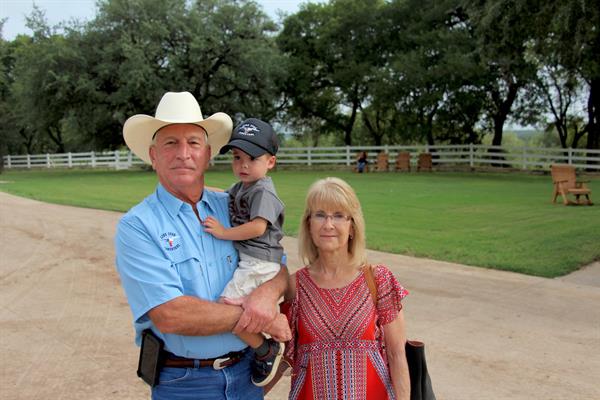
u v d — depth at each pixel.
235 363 2.49
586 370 4.57
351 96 38.84
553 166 14.90
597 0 16.61
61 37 31.86
